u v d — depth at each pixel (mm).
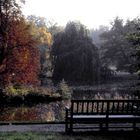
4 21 39938
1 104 34594
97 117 13156
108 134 13281
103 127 13359
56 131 14070
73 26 61062
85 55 58500
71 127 13195
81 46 59125
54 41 61250
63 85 42719
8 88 38469
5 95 36094
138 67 20234
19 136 12305
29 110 29922
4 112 28188
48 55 68500
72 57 58250
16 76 42188
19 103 35875
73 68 57969
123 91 52688
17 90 38469
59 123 16188
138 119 13375
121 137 12891
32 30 50875
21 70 42125
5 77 40719
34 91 38656
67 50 59156
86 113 13289
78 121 13117
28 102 36594
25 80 43000
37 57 44531
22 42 41562
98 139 12281
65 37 60281
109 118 13188
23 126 15414
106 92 51625
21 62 41875
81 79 58156
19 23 41438
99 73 59812
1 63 40250
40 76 60438
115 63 79688
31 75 43656
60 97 39031
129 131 13430
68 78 57781
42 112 28531
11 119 24016
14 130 14375
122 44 76562
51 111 29266
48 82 56938
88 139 12133
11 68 40938
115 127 13562
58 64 58156
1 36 39938
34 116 25891
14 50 40906
